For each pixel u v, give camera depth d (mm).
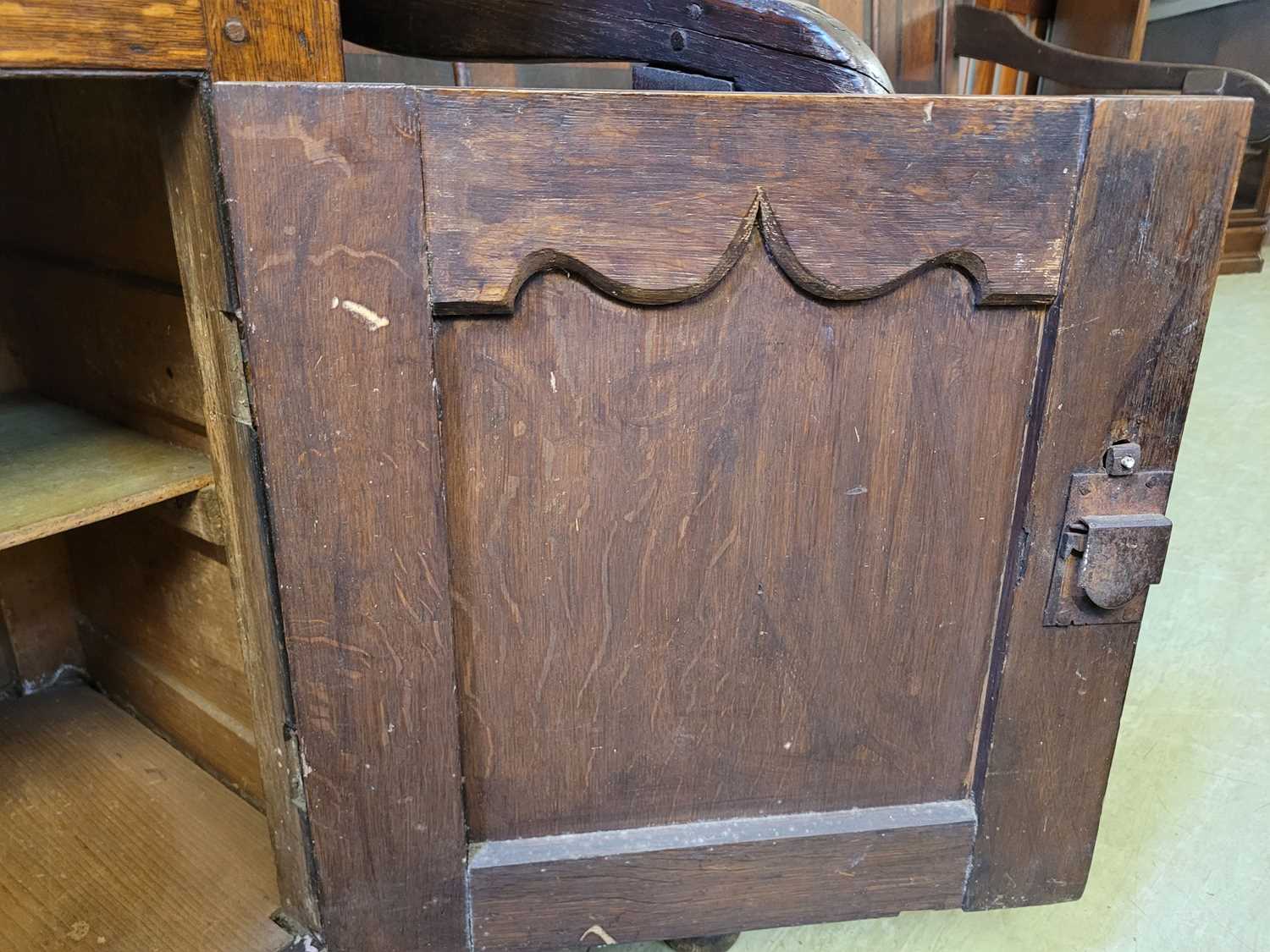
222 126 502
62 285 854
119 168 730
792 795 737
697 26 788
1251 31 2881
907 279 608
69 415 887
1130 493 674
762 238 584
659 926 742
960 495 670
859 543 671
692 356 606
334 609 604
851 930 925
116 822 886
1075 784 761
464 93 521
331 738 635
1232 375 2367
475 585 632
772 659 693
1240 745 1176
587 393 602
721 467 635
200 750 964
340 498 581
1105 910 940
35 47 451
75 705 1067
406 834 672
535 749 685
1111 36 1984
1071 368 634
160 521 868
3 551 1022
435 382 575
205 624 873
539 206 548
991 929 925
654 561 651
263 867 834
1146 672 1315
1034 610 696
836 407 633
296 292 536
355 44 985
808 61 739
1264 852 1010
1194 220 610
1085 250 608
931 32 1740
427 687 636
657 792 716
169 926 769
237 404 572
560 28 846
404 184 529
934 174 580
